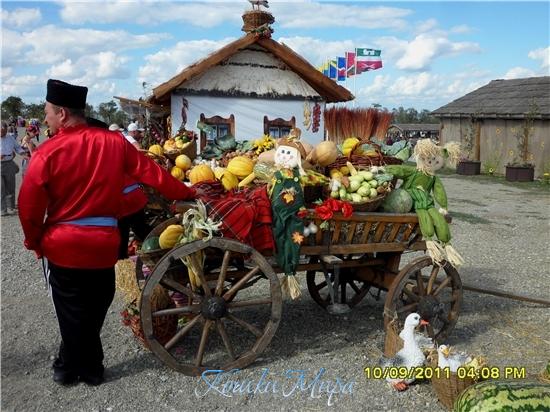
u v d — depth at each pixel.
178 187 4.54
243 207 4.67
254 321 6.07
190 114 8.08
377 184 5.21
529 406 3.60
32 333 5.68
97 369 4.55
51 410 4.14
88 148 4.14
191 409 4.19
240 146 7.20
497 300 6.97
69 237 4.16
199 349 4.69
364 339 5.62
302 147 5.21
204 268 5.06
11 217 12.82
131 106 11.23
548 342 5.64
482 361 4.35
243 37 7.98
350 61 22.19
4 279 7.73
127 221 4.89
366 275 6.09
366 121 8.02
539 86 24.23
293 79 8.61
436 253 5.15
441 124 28.20
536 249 10.05
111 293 4.51
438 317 5.45
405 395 4.46
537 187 20.22
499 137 24.34
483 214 14.02
